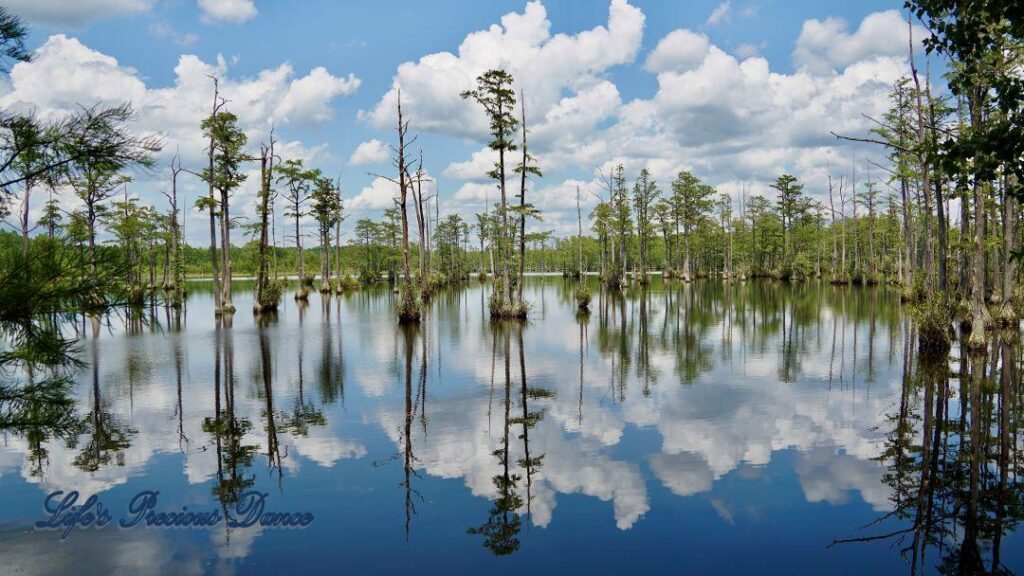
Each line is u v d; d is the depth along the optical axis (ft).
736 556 17.13
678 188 188.65
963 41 17.69
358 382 42.52
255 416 33.19
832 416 32.12
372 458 26.09
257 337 67.56
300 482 23.25
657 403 35.73
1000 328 63.21
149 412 33.99
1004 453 25.70
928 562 16.70
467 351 57.26
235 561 17.01
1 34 11.59
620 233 168.04
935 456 25.46
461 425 31.30
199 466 25.07
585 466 24.90
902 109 76.89
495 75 78.69
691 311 95.81
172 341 63.52
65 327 11.89
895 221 163.43
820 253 216.95
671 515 20.01
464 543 18.06
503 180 85.76
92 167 12.53
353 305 117.29
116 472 24.36
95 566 16.67
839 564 16.61
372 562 16.94
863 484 22.50
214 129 86.94
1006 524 19.07
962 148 16.20
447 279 207.10
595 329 74.49
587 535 18.58
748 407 34.45
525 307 87.15
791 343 60.23
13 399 12.41
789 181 195.72
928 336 50.01
